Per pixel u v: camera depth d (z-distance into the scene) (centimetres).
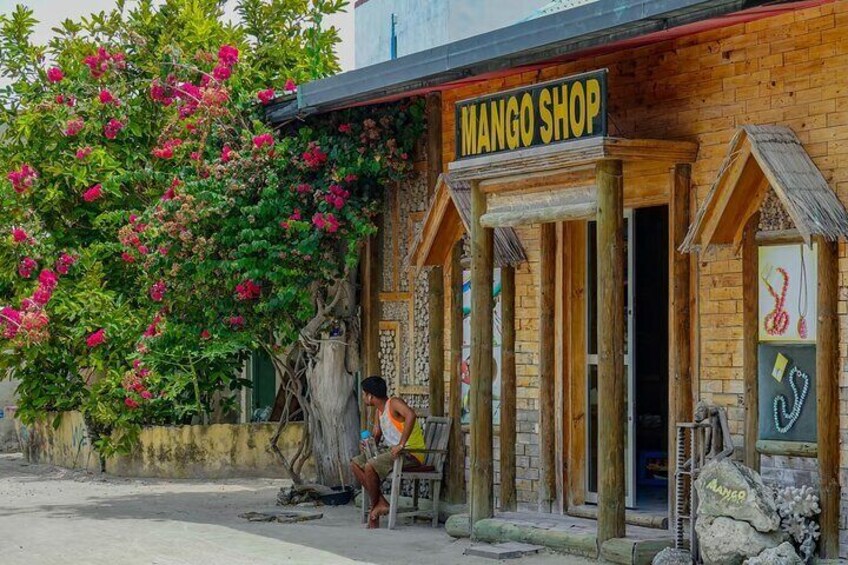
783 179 1006
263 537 1299
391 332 1564
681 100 1173
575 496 1296
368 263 1577
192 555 1193
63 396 2000
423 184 1500
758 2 989
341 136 1516
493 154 1218
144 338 1819
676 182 1157
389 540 1277
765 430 1083
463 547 1229
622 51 1230
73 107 1914
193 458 1891
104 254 1978
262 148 1502
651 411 1545
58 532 1349
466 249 1425
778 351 1076
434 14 2003
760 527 998
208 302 1580
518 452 1345
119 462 1933
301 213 1523
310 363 1619
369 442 1412
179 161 1773
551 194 1192
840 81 1033
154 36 1952
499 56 1183
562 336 1305
